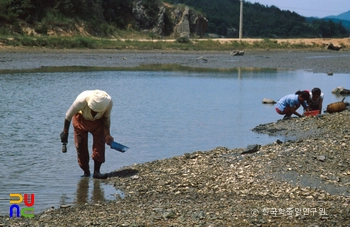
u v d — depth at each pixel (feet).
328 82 92.32
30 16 191.21
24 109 56.90
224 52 195.83
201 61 147.02
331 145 34.68
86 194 28.04
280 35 456.45
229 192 27.30
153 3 263.49
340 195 26.40
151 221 22.11
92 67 117.29
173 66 127.75
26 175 31.91
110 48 176.76
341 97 70.03
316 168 30.35
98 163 31.24
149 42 196.95
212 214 22.85
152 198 26.89
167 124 49.90
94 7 231.50
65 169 33.55
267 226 21.29
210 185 28.50
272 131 45.85
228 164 31.91
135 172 31.89
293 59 163.43
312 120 46.96
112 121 50.78
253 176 29.55
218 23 406.41
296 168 30.37
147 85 83.71
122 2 248.52
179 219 22.20
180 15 273.33
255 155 33.27
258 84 88.07
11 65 112.78
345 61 154.30
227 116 55.06
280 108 50.01
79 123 30.96
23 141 41.68
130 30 242.17
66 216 23.77
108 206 25.45
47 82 84.28
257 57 171.63
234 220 21.94
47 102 62.44
